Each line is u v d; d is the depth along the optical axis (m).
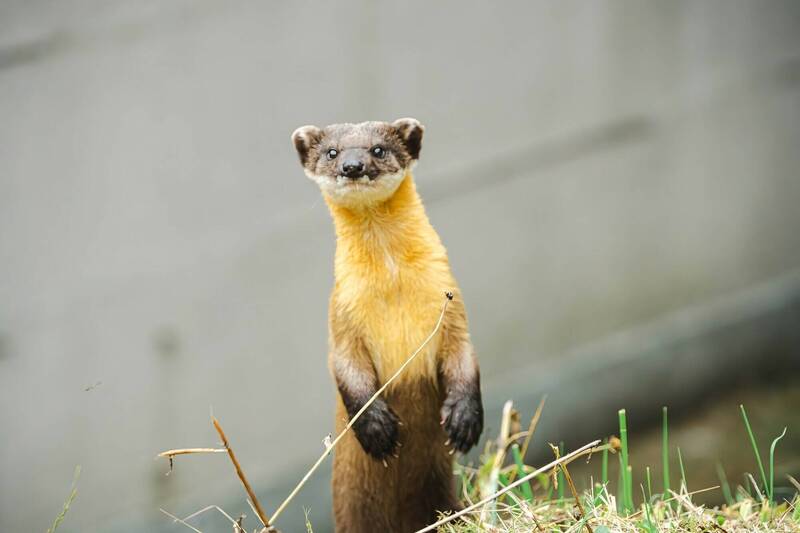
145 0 17.56
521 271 21.06
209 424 19.02
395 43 19.48
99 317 18.09
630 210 22.06
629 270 22.16
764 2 23.03
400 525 10.44
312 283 19.55
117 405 18.38
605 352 21.80
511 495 9.21
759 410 21.59
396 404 9.86
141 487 18.67
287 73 18.78
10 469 17.84
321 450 19.83
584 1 21.03
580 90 21.20
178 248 18.47
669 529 8.49
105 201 17.83
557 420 21.12
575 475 19.28
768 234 23.62
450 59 19.95
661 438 21.14
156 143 18.00
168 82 17.94
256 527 18.92
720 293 23.22
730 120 22.91
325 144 10.23
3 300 17.42
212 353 18.92
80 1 17.11
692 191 22.67
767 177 23.52
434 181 20.03
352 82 19.28
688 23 22.16
